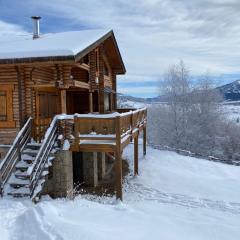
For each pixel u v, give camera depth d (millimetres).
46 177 11648
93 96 19422
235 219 11148
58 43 13445
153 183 16047
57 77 12805
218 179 17344
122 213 10070
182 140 35781
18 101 13219
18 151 11984
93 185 15492
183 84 36750
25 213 9047
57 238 7488
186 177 17359
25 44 14094
